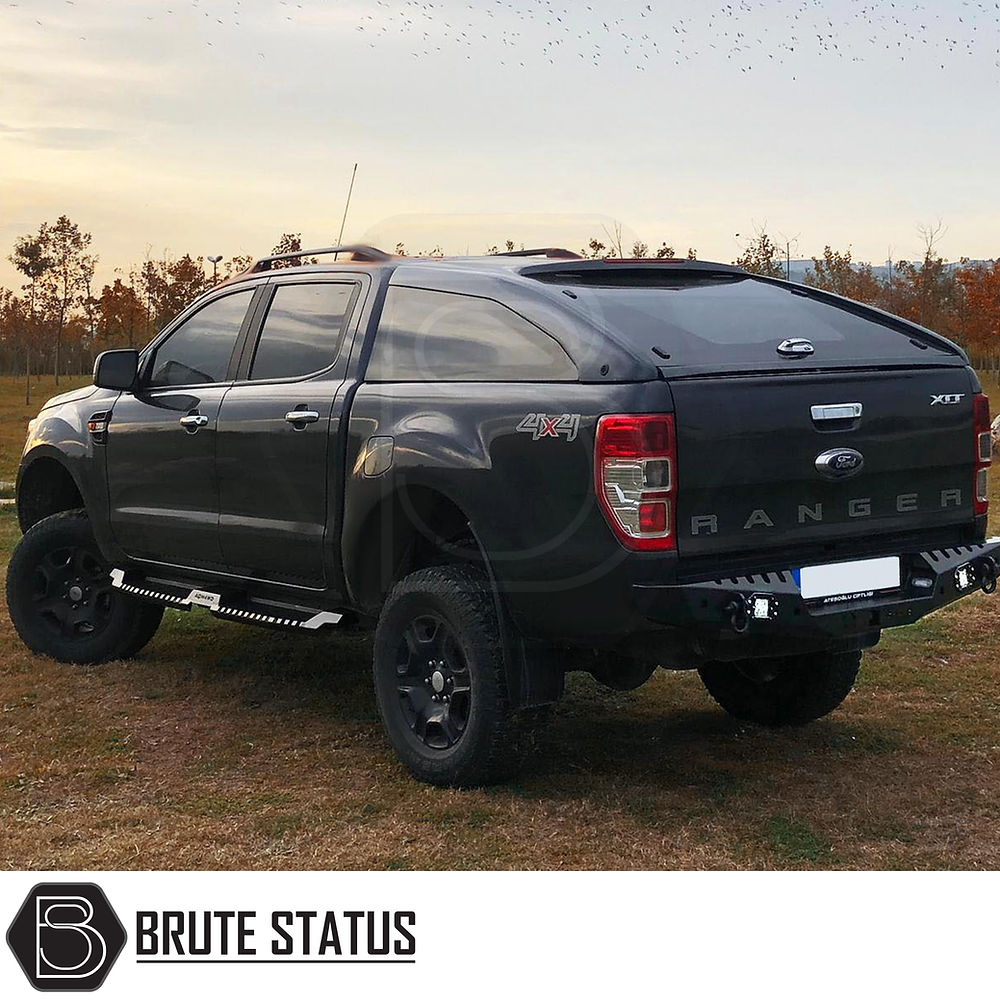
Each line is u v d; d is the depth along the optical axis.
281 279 5.06
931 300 43.47
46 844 3.85
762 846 3.81
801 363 3.94
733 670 5.02
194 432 5.11
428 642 4.33
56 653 5.99
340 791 4.29
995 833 3.92
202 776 4.46
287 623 4.85
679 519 3.64
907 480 4.10
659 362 3.70
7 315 45.03
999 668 5.77
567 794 4.23
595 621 3.77
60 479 6.26
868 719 5.08
